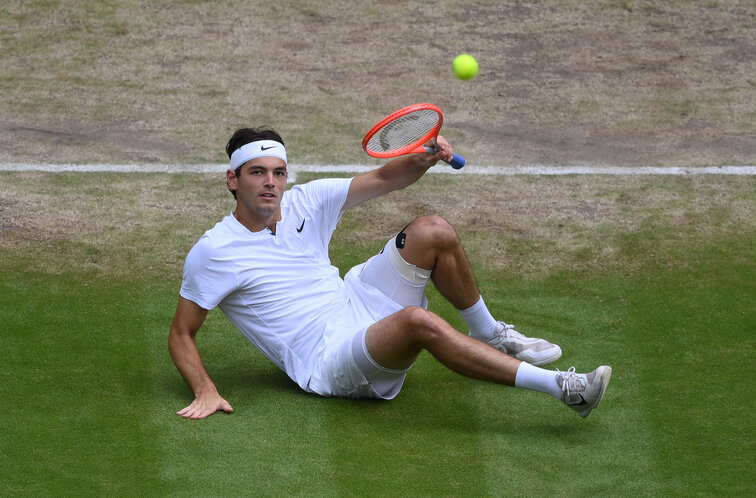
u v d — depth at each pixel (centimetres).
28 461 1473
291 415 1625
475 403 1694
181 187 2598
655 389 1744
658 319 2012
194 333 1672
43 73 3259
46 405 1633
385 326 1576
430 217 1680
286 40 3550
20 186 2558
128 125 2947
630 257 2295
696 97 3228
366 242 2352
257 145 1631
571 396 1562
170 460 1489
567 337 1936
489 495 1431
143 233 2350
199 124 2967
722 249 2336
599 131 2997
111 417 1603
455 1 3891
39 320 1939
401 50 3503
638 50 3547
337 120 3016
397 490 1434
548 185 2667
